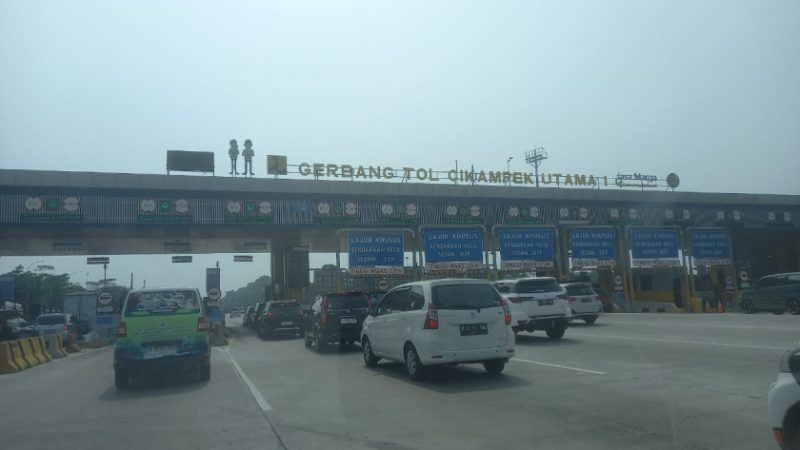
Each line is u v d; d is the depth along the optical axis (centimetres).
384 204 3444
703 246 3931
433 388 1030
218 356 1845
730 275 4294
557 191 3819
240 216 3161
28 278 7200
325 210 3322
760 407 778
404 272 3347
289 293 3691
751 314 2545
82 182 2905
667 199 4066
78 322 3706
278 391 1085
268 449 693
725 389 895
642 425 716
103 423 874
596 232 3722
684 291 3903
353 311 1819
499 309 1109
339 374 1271
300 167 3334
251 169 3334
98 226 2930
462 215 3597
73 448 731
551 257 3616
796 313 2412
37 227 2884
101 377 1460
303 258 3694
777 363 1096
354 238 3294
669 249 3831
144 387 1222
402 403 913
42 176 2858
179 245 3875
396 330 1182
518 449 646
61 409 1005
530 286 1745
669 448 628
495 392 963
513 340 1113
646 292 4375
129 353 1170
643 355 1296
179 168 3278
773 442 633
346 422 805
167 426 834
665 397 858
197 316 1218
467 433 719
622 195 3972
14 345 1759
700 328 1852
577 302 2236
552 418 769
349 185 3372
